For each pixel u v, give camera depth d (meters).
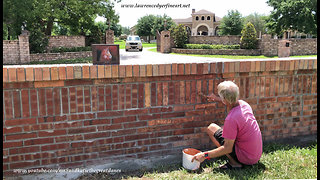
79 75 3.12
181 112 3.62
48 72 3.01
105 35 28.72
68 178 3.26
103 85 3.27
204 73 3.59
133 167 3.51
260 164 3.39
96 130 3.32
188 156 3.32
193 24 70.06
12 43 18.55
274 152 3.69
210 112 3.75
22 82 2.99
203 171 3.34
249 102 3.86
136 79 3.38
